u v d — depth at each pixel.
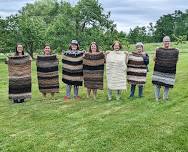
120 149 8.82
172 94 15.31
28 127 10.98
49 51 15.41
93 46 14.67
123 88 14.45
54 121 11.55
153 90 16.83
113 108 13.12
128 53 14.64
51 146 9.18
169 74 13.80
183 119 11.09
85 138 9.70
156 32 115.94
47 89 15.43
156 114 11.80
